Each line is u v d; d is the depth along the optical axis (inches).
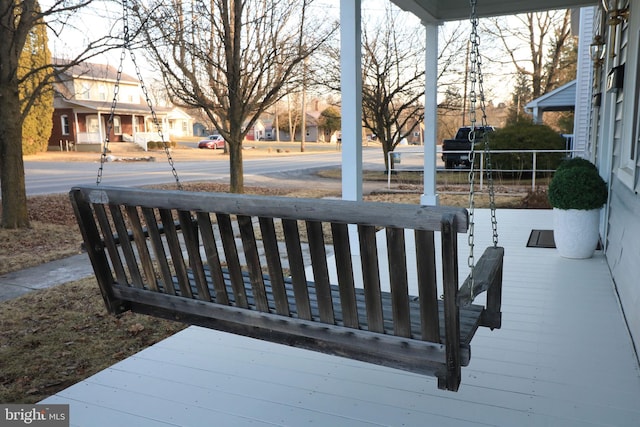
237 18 374.9
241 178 414.0
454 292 59.0
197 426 78.6
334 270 168.7
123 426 79.0
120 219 82.4
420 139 1788.9
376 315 66.1
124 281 89.0
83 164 819.4
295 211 64.0
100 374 96.8
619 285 134.4
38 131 997.8
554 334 109.9
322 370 96.7
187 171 698.8
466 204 351.9
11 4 259.3
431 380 91.4
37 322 140.4
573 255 174.7
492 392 86.0
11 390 101.0
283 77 393.1
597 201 168.1
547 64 883.4
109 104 1148.5
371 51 545.0
